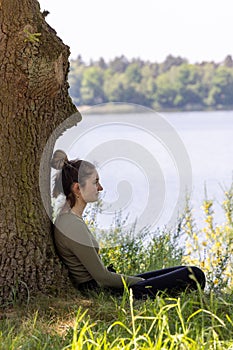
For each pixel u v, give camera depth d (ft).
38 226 19.35
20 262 19.04
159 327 16.29
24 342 16.53
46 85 18.90
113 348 15.61
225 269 24.07
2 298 18.84
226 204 30.01
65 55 19.29
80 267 19.74
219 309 18.43
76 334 16.05
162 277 19.60
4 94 18.85
